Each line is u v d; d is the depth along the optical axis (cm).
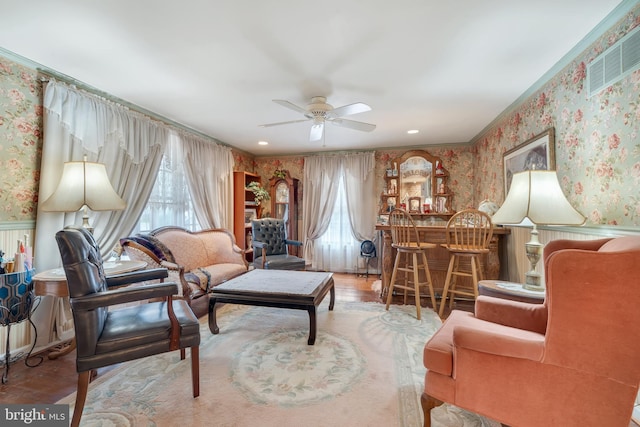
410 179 508
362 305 334
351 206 533
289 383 180
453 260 296
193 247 358
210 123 382
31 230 232
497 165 366
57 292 191
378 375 189
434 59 221
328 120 292
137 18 174
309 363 204
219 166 455
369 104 313
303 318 291
